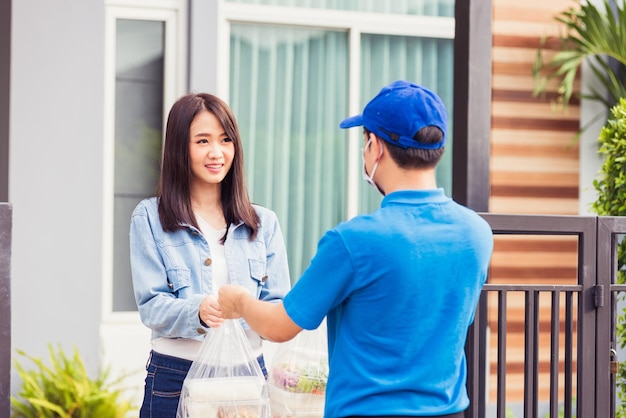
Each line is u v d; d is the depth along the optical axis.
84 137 5.79
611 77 6.72
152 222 3.40
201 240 3.41
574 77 6.82
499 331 3.71
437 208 2.59
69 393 5.51
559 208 6.78
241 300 2.76
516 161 6.69
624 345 5.54
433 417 2.51
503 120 6.66
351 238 2.50
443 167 6.84
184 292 3.34
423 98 2.59
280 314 2.60
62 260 5.75
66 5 5.75
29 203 5.70
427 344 2.52
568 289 3.77
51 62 5.73
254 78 6.45
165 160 3.42
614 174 5.61
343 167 6.62
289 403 3.40
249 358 3.27
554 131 6.76
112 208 6.20
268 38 6.46
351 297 2.54
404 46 6.69
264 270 3.52
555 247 6.75
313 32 6.55
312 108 6.56
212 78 6.23
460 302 2.56
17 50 5.68
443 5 6.71
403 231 2.51
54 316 5.73
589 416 3.78
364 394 2.49
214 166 3.39
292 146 6.54
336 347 2.61
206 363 3.21
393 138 2.58
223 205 3.51
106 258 6.15
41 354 5.70
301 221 6.56
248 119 6.44
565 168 6.80
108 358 6.06
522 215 3.68
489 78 3.91
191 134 3.38
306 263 6.57
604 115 6.87
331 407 2.58
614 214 5.58
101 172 5.83
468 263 2.57
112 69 6.18
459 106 3.96
